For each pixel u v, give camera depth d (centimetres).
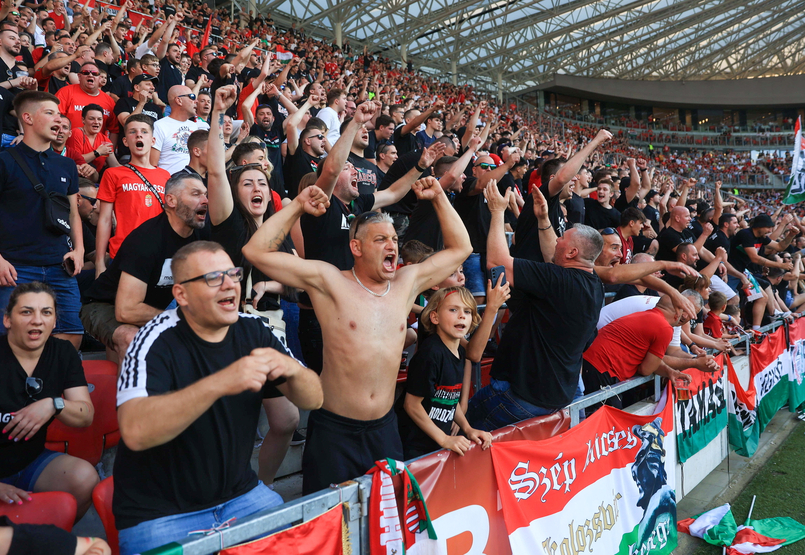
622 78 4541
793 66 4547
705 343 514
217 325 190
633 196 788
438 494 245
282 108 771
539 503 296
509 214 646
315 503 197
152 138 446
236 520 178
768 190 4203
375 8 2709
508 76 3934
